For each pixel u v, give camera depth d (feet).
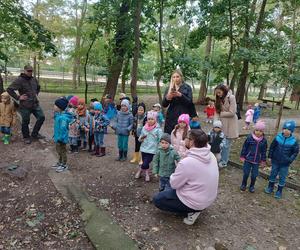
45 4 81.61
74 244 12.73
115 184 18.19
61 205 15.60
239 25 54.95
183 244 12.64
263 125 17.34
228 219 14.92
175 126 16.85
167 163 15.78
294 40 27.94
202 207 13.30
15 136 26.99
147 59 113.80
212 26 53.93
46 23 80.59
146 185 18.12
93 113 24.43
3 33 43.34
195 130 13.39
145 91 115.96
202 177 13.03
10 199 16.10
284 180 17.40
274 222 14.98
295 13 27.68
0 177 18.30
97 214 14.42
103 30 52.47
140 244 12.49
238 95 63.36
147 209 15.28
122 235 12.86
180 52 53.31
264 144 17.51
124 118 21.80
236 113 21.26
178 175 13.19
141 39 54.19
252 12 53.78
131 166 21.27
